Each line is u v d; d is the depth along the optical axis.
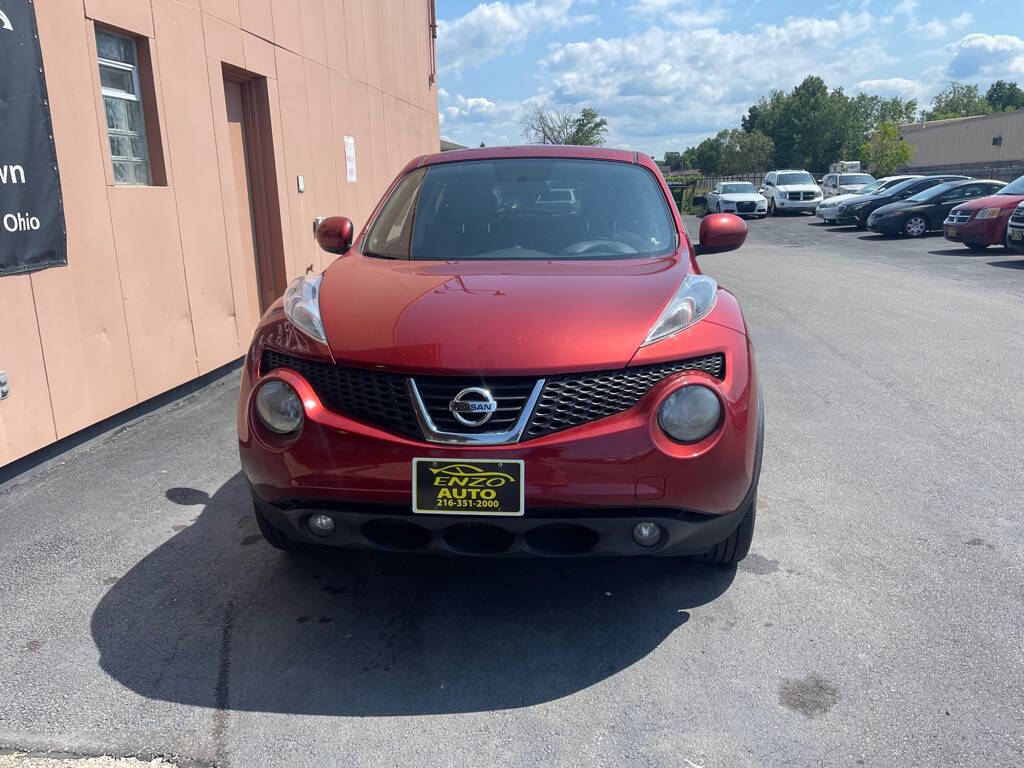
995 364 6.71
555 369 2.58
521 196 3.90
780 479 4.33
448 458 2.54
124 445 4.98
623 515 2.62
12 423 4.25
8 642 2.89
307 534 2.83
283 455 2.71
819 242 20.39
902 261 14.91
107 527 3.84
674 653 2.81
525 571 3.40
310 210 8.48
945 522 3.80
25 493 4.25
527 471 2.54
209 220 6.30
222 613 3.09
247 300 6.95
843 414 5.44
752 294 10.87
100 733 2.41
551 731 2.43
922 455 4.66
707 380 2.66
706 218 3.97
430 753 2.34
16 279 4.26
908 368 6.64
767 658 2.77
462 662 2.78
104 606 3.14
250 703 2.56
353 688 2.64
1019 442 4.85
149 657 2.80
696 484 2.62
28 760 2.29
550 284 3.01
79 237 4.74
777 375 6.48
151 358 5.50
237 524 3.88
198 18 6.15
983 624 2.95
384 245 3.75
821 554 3.50
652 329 2.74
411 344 2.66
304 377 2.77
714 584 3.27
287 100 7.86
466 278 3.12
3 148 4.09
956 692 2.57
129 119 5.48
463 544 2.73
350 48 9.70
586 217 3.76
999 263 14.00
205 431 5.25
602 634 2.94
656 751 2.34
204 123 6.24
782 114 86.00
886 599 3.13
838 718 2.46
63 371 4.62
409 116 12.56
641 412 2.61
